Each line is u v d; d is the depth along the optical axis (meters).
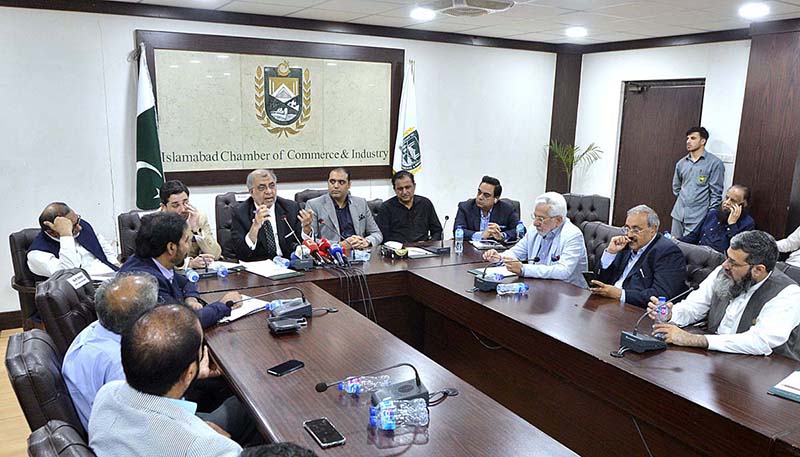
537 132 6.08
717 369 1.87
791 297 2.01
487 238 3.93
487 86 5.68
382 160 5.26
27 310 3.22
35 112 3.92
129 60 4.15
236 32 4.46
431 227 4.17
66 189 4.09
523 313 2.43
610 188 5.93
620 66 5.68
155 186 4.17
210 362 1.91
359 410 1.52
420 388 1.57
